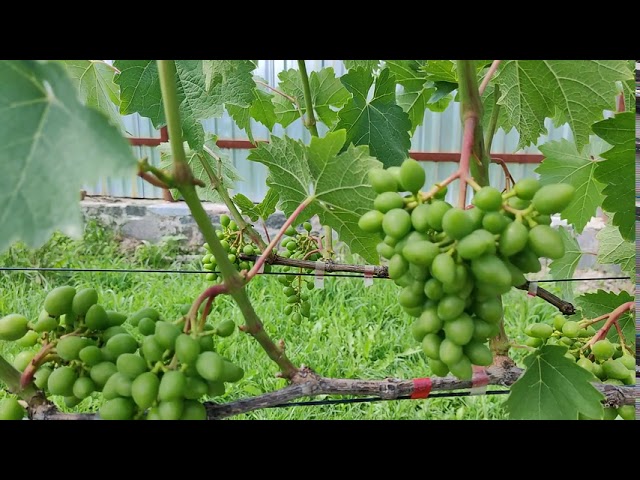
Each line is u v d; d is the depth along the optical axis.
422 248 0.81
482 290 0.86
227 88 1.56
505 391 1.22
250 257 1.95
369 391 1.05
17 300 4.33
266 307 4.19
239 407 0.95
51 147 0.69
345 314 4.29
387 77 1.69
